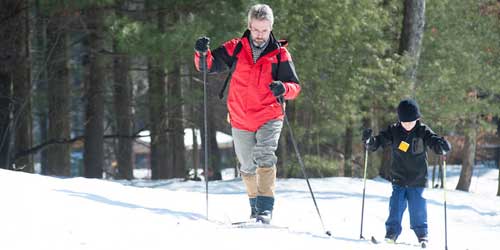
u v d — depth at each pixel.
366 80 40.16
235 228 12.72
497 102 44.81
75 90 51.84
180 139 60.94
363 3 39.34
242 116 14.30
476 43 43.22
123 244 10.19
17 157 41.53
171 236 11.10
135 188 17.67
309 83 41.50
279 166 43.28
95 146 44.34
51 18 38.12
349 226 17.92
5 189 13.02
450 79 42.22
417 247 14.30
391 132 15.62
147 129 48.41
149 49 32.78
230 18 32.84
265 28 13.72
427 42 45.19
